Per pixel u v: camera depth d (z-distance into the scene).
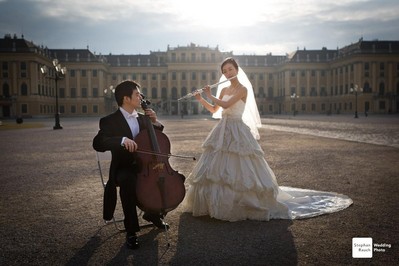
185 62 90.56
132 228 3.85
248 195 4.59
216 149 4.68
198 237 4.04
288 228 4.29
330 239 3.94
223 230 4.25
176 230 4.29
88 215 5.00
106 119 4.22
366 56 76.62
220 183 4.60
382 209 5.04
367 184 6.69
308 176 7.51
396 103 77.44
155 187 3.90
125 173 4.00
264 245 3.78
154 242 3.95
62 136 20.48
